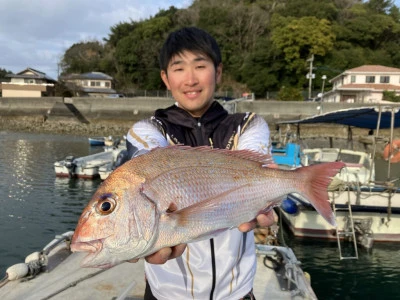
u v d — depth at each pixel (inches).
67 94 2240.4
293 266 180.1
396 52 2091.5
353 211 346.9
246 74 1993.1
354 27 2055.9
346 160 446.3
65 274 181.8
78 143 1368.1
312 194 70.2
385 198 348.5
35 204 529.3
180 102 81.7
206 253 76.7
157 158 65.5
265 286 173.8
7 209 503.2
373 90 1582.2
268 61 1937.7
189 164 66.6
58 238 217.2
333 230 362.6
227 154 70.0
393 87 1605.6
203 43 79.5
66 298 158.7
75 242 60.2
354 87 1598.2
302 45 1835.6
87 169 704.4
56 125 1763.0
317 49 1823.3
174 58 80.4
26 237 399.9
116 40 2721.5
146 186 62.3
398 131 994.7
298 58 1862.7
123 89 2352.4
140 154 66.5
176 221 61.7
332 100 1727.4
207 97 80.8
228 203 66.5
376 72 1631.4
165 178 64.0
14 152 1088.2
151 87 2305.6
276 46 1892.2
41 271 184.2
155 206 61.7
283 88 1721.2
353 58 1913.1
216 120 83.0
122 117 1728.6
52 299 157.5
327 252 341.1
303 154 475.2
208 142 81.1
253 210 68.8
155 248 61.1
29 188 626.8
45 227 433.4
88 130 1708.9
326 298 267.7
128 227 60.2
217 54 82.7
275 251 203.0
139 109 1706.4
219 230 65.1
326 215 68.4
